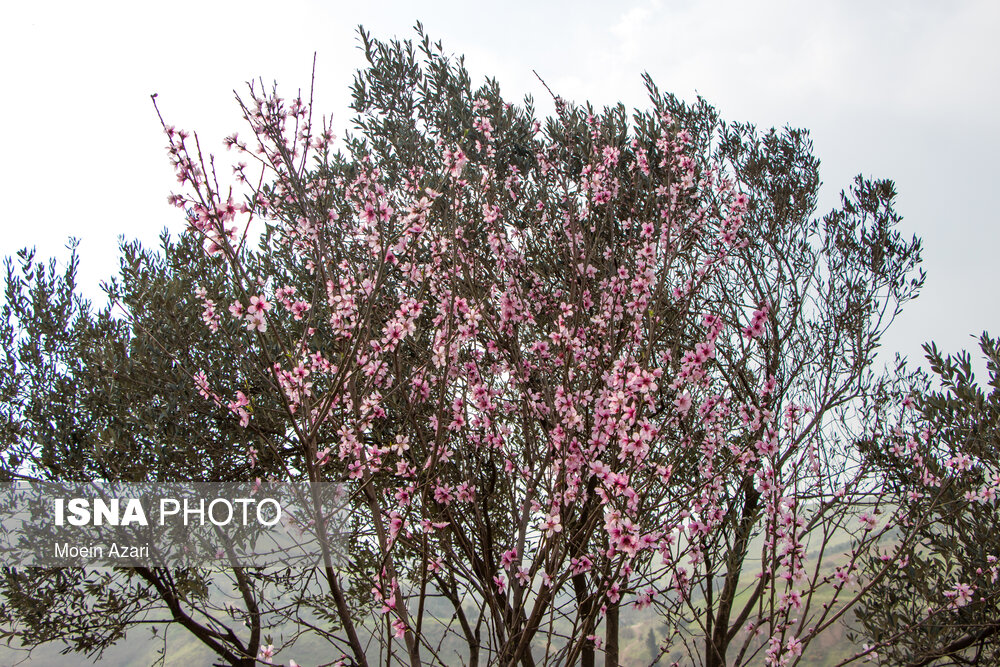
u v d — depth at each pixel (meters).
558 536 3.79
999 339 5.15
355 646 3.66
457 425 4.43
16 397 6.25
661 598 4.36
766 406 4.98
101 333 6.24
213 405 5.80
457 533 4.65
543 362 4.48
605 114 5.67
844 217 7.27
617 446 4.04
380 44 6.16
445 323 4.26
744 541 5.11
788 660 4.04
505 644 4.03
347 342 3.92
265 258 6.08
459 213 4.93
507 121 6.02
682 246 4.91
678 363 4.73
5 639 5.61
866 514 4.84
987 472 5.35
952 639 5.46
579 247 5.44
